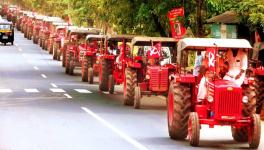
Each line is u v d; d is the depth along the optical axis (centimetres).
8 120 2719
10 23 9912
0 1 18925
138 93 3300
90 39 4778
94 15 6350
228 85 2105
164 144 2173
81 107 3297
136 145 2141
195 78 2238
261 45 3409
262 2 3272
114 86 4562
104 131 2458
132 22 4466
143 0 4259
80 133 2389
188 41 2225
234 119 2097
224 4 3619
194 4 3966
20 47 9506
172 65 3319
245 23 3519
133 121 2786
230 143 2259
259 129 2095
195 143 2134
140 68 3434
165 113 3122
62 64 6612
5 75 5472
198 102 2222
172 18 3678
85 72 5041
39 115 2909
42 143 2141
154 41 3378
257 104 2952
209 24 3934
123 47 4056
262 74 2930
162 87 3300
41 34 9638
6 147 2053
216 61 2166
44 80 5100
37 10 13000
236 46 2167
